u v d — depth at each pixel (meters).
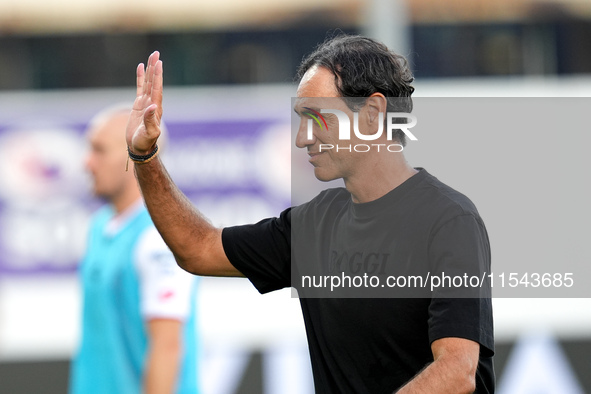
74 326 19.14
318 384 8.03
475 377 7.39
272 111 19.45
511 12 25.73
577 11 25.91
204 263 8.34
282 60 26.25
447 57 25.94
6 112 19.16
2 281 19.09
